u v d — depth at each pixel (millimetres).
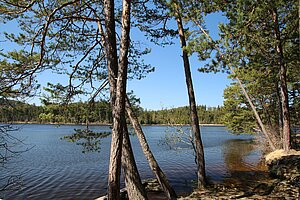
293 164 12773
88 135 8836
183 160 22297
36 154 26344
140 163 20969
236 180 13039
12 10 7012
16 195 12492
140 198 6945
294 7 10477
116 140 6102
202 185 10664
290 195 8508
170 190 9086
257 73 15305
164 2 9328
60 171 18188
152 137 47469
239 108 28297
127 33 6270
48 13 7457
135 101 10078
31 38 7566
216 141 41531
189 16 9680
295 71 15867
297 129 22969
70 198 12141
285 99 14477
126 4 6328
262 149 22766
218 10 9320
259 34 9547
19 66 6812
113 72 6883
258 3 8562
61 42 8133
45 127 81000
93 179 15906
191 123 11164
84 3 7820
